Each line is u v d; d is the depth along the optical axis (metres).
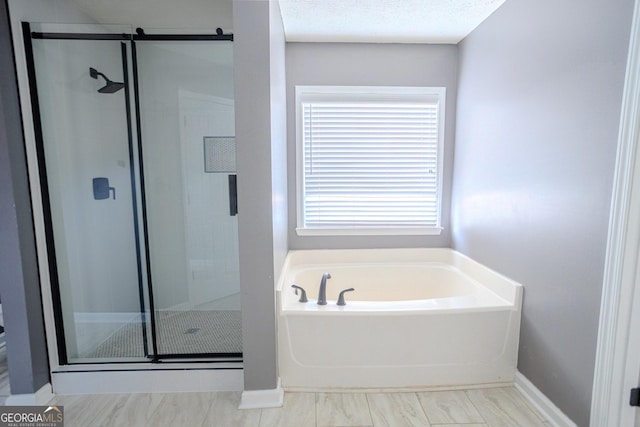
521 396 1.68
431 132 2.54
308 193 2.59
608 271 1.21
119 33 1.97
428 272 2.52
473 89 2.21
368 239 2.64
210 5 2.27
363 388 1.73
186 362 1.80
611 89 1.18
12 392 1.59
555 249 1.47
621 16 1.13
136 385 1.73
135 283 2.15
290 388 1.73
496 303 1.75
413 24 2.14
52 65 1.76
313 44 2.44
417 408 1.60
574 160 1.35
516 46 1.73
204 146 2.30
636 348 1.23
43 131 1.70
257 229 1.53
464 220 2.37
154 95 2.25
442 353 1.72
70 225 1.89
